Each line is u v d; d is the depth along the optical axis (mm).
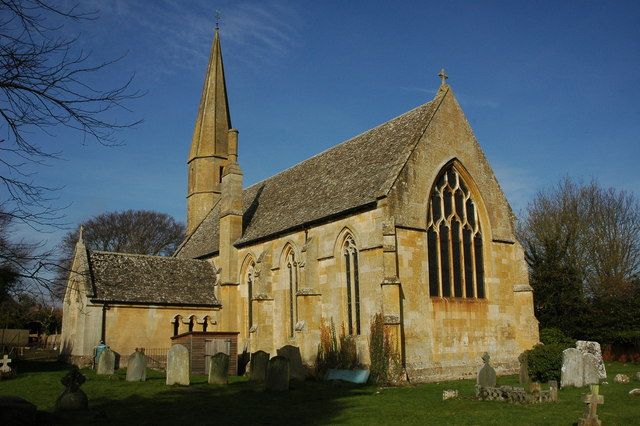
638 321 48281
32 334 85938
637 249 65562
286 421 20031
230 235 48969
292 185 49656
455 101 39531
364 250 34844
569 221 66750
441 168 37062
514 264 39906
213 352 38625
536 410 21109
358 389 29594
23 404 18406
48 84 11695
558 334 44250
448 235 37031
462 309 36094
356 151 44094
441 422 19297
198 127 68812
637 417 19359
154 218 102375
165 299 45844
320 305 37969
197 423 19703
